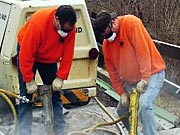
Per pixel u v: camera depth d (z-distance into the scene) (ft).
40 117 13.52
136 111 10.66
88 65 14.40
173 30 19.57
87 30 14.14
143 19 20.77
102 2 23.41
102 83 18.08
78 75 14.35
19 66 10.94
